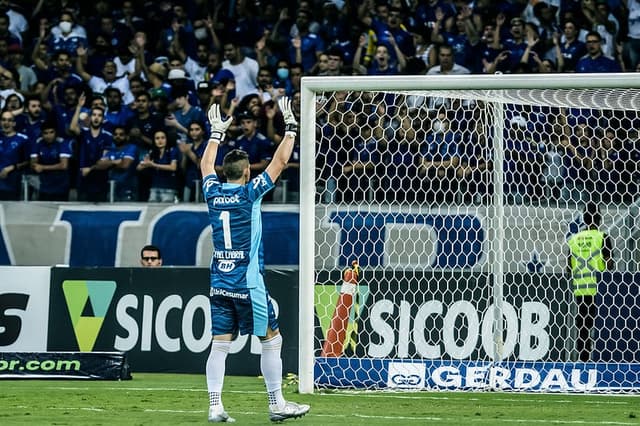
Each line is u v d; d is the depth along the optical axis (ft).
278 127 143.95
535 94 92.68
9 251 136.05
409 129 111.45
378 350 98.02
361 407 73.72
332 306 99.71
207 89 147.84
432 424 62.34
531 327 98.73
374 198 111.34
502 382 89.40
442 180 115.34
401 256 110.83
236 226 60.90
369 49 152.05
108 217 135.64
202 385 92.43
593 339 98.78
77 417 65.67
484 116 113.29
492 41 151.33
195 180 139.64
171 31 156.66
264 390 87.86
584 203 112.37
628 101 96.78
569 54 150.10
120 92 145.89
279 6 157.99
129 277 106.63
